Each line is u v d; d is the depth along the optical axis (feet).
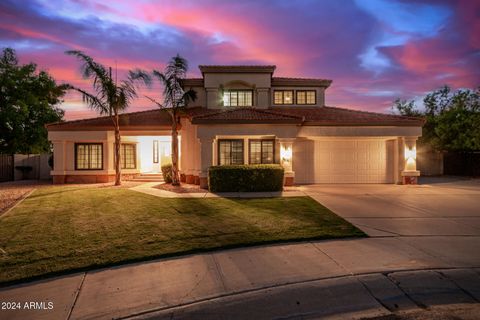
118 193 45.52
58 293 14.83
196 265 18.11
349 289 15.12
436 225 26.99
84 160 61.82
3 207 36.47
